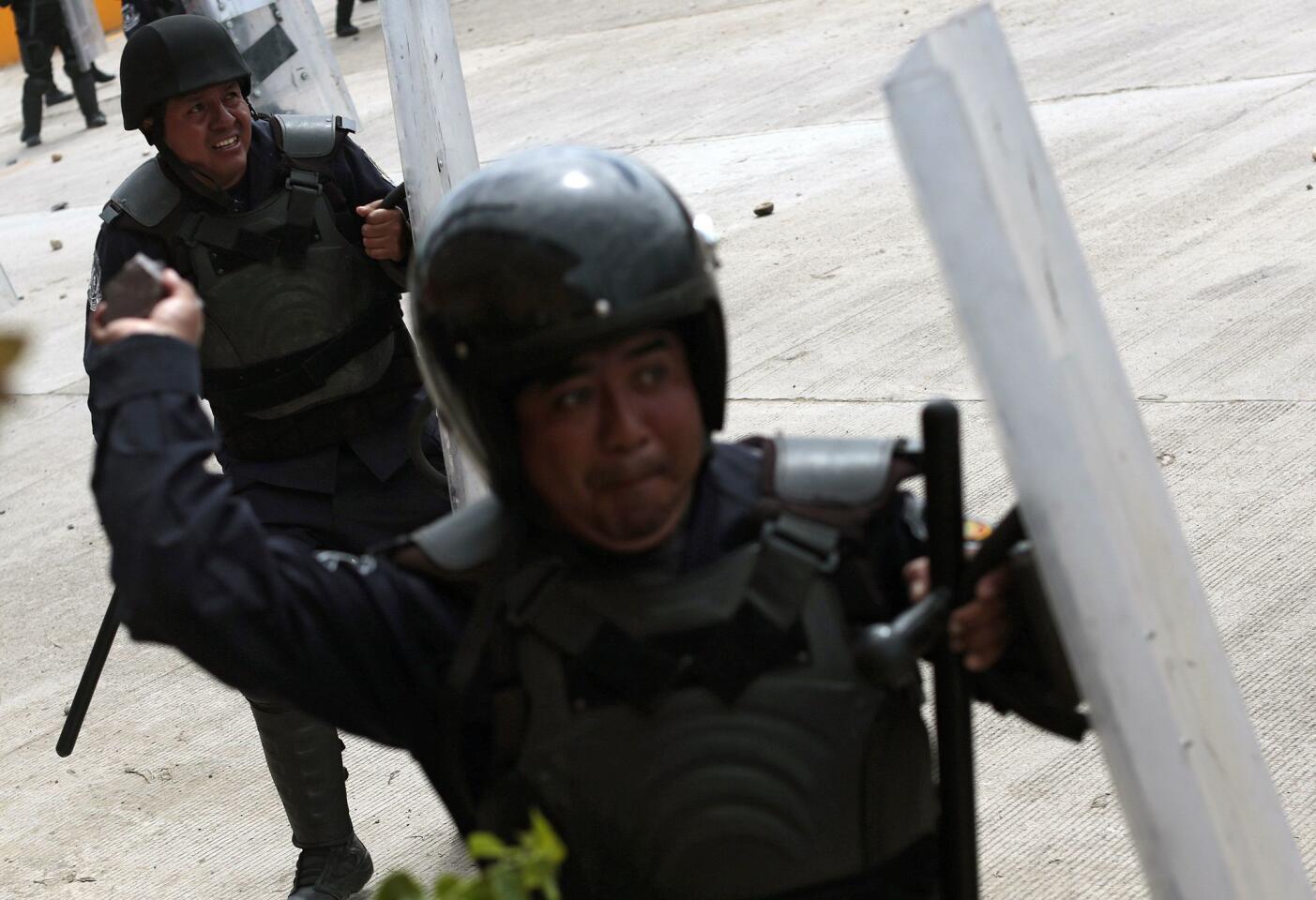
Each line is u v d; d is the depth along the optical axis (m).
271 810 5.93
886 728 2.22
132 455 2.19
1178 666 2.06
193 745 6.46
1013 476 1.94
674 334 2.22
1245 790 2.18
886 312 9.05
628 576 2.22
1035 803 4.93
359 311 4.88
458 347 2.20
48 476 9.77
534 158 2.25
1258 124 10.95
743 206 11.66
